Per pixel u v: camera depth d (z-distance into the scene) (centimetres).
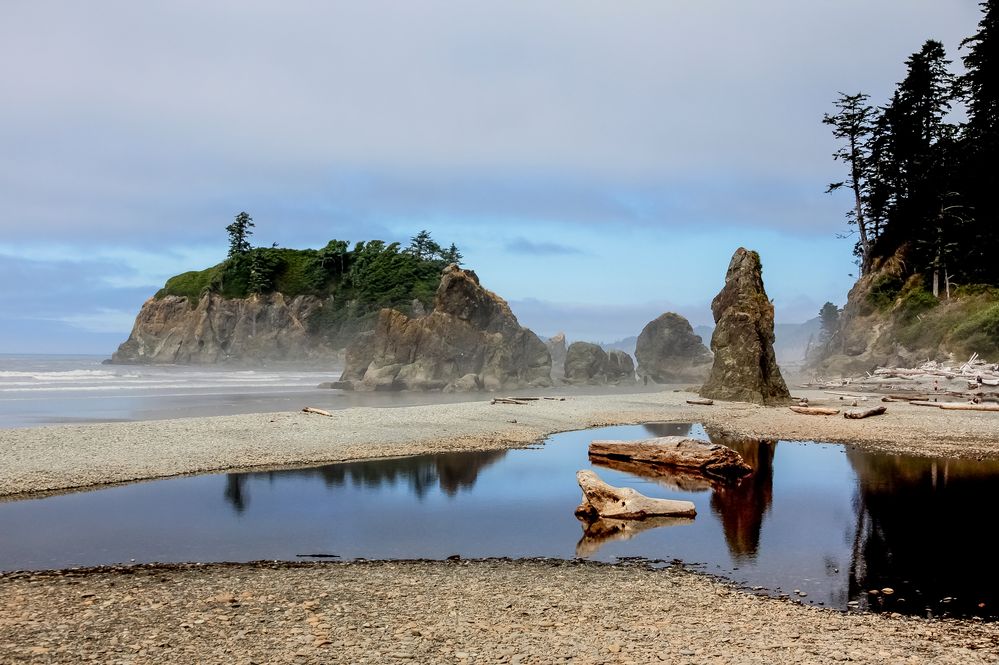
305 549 1551
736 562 1451
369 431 3275
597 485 1939
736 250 5659
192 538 1627
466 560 1473
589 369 8225
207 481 2236
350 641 991
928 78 7844
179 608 1139
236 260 16038
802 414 4206
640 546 1580
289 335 14675
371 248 15712
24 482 2116
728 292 5534
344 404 5341
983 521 1759
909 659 932
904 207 7969
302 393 6669
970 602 1195
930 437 3183
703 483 2286
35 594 1211
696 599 1209
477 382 7144
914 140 7831
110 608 1138
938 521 1764
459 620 1090
